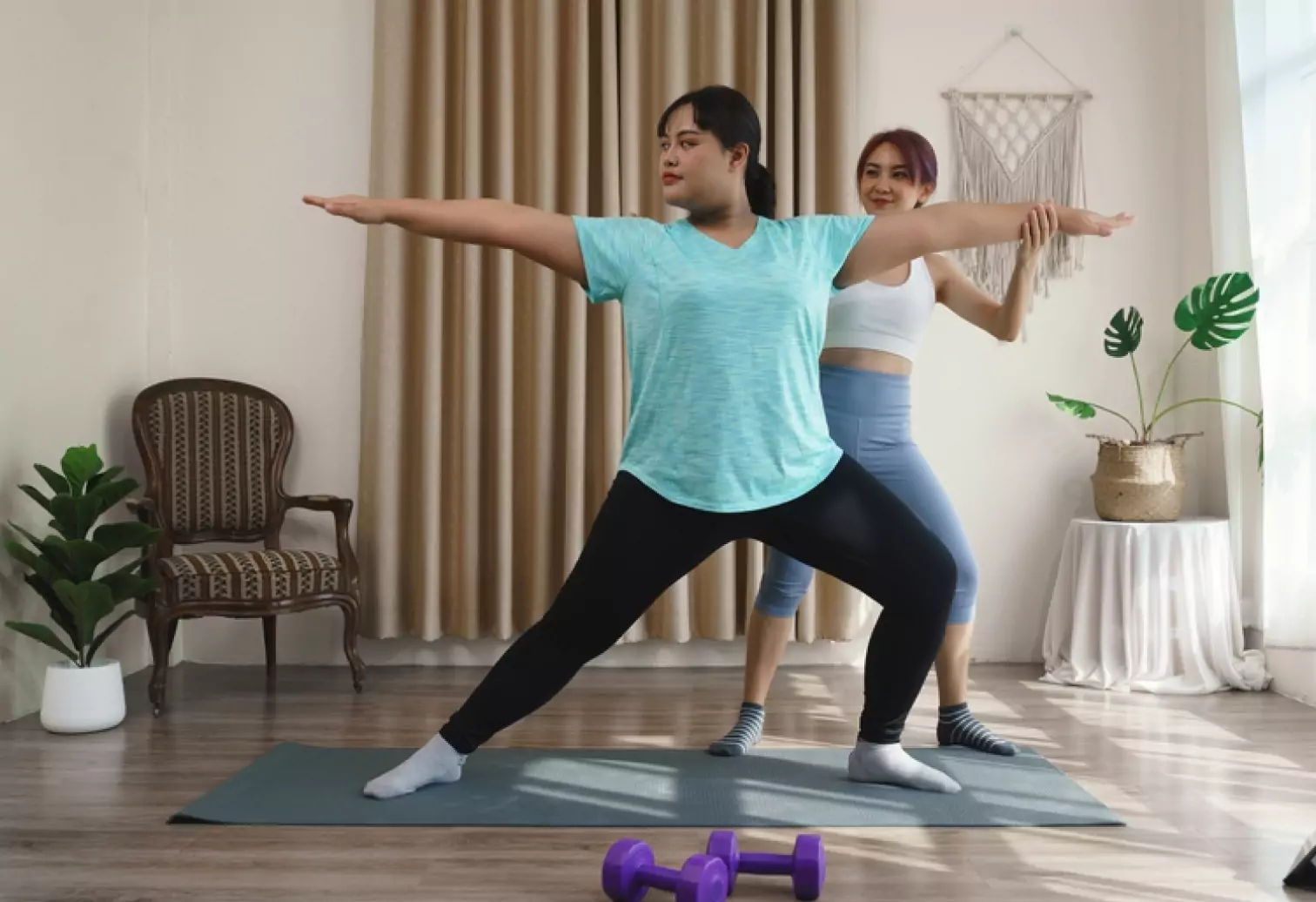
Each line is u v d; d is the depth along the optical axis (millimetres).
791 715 3494
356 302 4367
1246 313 3615
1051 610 4098
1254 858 2227
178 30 4348
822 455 2422
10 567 3459
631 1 4188
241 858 2201
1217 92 3920
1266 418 3566
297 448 4359
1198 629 3832
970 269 4348
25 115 3561
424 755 2625
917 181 3066
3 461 3447
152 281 4336
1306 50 3518
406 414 4246
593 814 2467
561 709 3570
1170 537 3834
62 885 2061
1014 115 4375
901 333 2949
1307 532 3488
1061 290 4367
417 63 4238
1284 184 3553
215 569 3641
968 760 2904
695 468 2357
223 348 4355
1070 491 4363
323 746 3084
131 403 4230
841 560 2434
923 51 4367
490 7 4219
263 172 4355
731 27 4203
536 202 4180
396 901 1999
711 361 2340
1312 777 2775
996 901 2016
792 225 2449
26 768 2869
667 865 2164
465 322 4184
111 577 3344
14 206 3506
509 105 4184
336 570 3865
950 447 4371
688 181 2410
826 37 4266
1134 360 4305
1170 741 3139
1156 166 4379
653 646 4336
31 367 3596
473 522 4184
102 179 4016
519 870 2150
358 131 4359
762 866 2035
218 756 2990
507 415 4191
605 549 2400
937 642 2516
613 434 4195
